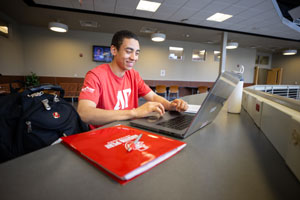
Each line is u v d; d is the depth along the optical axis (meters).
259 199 0.31
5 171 0.38
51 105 0.86
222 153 0.52
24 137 0.73
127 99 1.39
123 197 0.31
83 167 0.40
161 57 8.34
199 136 0.67
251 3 4.16
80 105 0.99
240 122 0.91
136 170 0.37
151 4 4.44
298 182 0.37
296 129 0.40
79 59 7.26
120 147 0.48
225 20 5.36
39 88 0.87
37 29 6.73
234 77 0.73
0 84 4.72
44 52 6.89
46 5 4.45
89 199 0.30
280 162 0.47
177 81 8.66
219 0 4.05
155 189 0.33
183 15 5.03
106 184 0.34
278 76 11.37
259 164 0.46
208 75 9.12
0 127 0.70
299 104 0.52
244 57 9.72
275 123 0.58
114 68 1.27
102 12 4.94
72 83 6.95
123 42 1.16
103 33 7.37
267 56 11.92
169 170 0.40
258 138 0.67
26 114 0.74
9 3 4.48
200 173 0.40
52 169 0.39
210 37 7.50
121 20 5.64
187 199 0.31
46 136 0.79
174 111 1.08
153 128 0.70
